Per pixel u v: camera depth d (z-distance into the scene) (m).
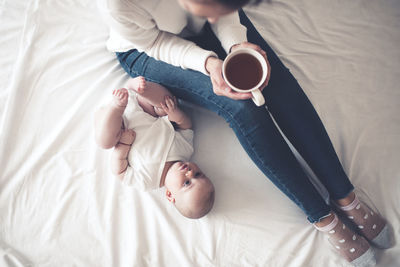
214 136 1.21
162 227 1.10
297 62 1.24
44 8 1.28
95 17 1.30
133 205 1.11
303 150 0.98
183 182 1.07
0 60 1.25
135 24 0.77
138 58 1.04
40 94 1.21
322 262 1.04
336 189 0.99
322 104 1.20
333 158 0.97
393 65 1.21
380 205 1.08
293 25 1.28
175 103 1.10
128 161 1.11
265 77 0.77
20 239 1.07
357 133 1.16
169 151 1.10
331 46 1.25
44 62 1.23
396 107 1.17
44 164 1.14
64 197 1.11
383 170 1.11
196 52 0.86
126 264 1.05
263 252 1.06
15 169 1.13
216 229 1.10
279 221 1.10
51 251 1.06
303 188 0.96
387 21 1.26
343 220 1.09
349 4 1.28
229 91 0.82
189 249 1.08
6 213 1.09
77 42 1.27
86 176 1.14
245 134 0.91
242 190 1.15
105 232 1.08
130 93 1.15
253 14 1.30
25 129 1.17
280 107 0.93
